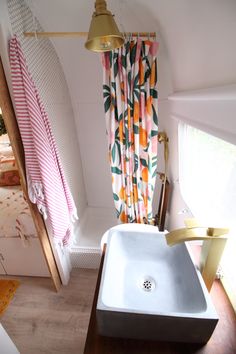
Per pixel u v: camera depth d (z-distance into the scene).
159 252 0.96
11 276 1.83
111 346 0.65
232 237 0.81
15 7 1.04
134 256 0.97
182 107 1.12
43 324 1.46
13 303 1.61
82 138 2.09
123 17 1.31
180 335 0.64
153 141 1.45
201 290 0.71
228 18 0.58
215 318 0.59
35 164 1.18
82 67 1.69
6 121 1.06
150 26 1.28
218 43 0.66
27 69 1.04
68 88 1.83
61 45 1.54
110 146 1.48
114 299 0.76
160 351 0.64
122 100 1.33
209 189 1.06
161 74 1.52
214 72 0.71
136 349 0.64
